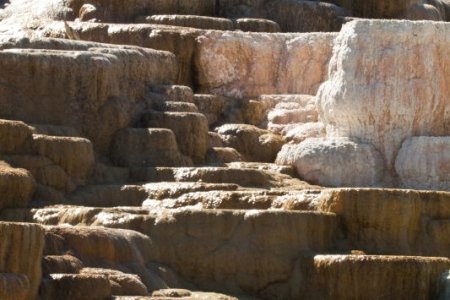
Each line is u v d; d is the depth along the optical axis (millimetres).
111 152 21250
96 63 21391
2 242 13773
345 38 21797
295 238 17500
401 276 16828
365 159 21250
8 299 13461
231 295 17172
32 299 14023
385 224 18094
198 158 21812
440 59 21703
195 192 19047
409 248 18141
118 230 16719
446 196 18547
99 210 17703
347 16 29234
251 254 17359
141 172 20484
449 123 21750
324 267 16891
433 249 18266
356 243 18031
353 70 21641
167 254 17312
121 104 21625
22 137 19297
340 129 21734
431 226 18328
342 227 18094
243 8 28500
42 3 27984
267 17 28578
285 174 21281
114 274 15352
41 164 19234
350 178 21219
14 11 28297
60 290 14359
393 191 18156
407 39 21625
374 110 21438
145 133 21203
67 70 21188
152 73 23016
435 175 21062
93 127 21281
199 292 16359
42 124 20781
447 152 21109
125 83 22125
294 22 28656
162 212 17641
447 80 21734
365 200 18047
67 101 21188
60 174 19375
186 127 21766
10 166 18906
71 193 19406
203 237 17422
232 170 20188
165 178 20297
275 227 17438
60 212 17906
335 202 18094
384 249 18016
